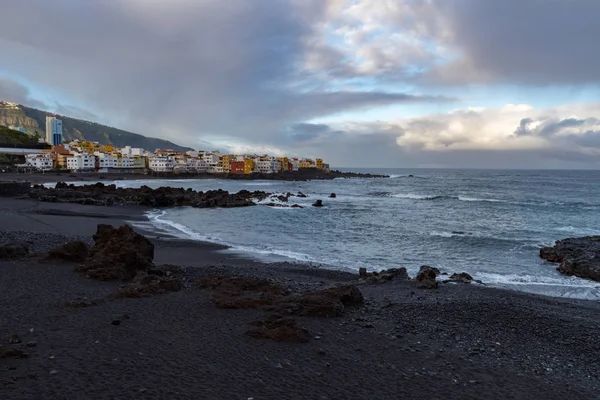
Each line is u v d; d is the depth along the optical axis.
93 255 20.08
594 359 11.84
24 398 7.48
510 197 96.12
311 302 14.50
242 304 14.41
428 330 13.36
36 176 129.38
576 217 56.91
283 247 32.03
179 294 15.94
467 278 22.75
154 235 35.00
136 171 195.50
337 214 58.66
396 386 9.14
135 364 9.38
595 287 22.12
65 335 10.95
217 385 8.60
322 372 9.62
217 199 69.38
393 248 33.00
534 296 19.53
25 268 18.61
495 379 9.90
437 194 106.88
